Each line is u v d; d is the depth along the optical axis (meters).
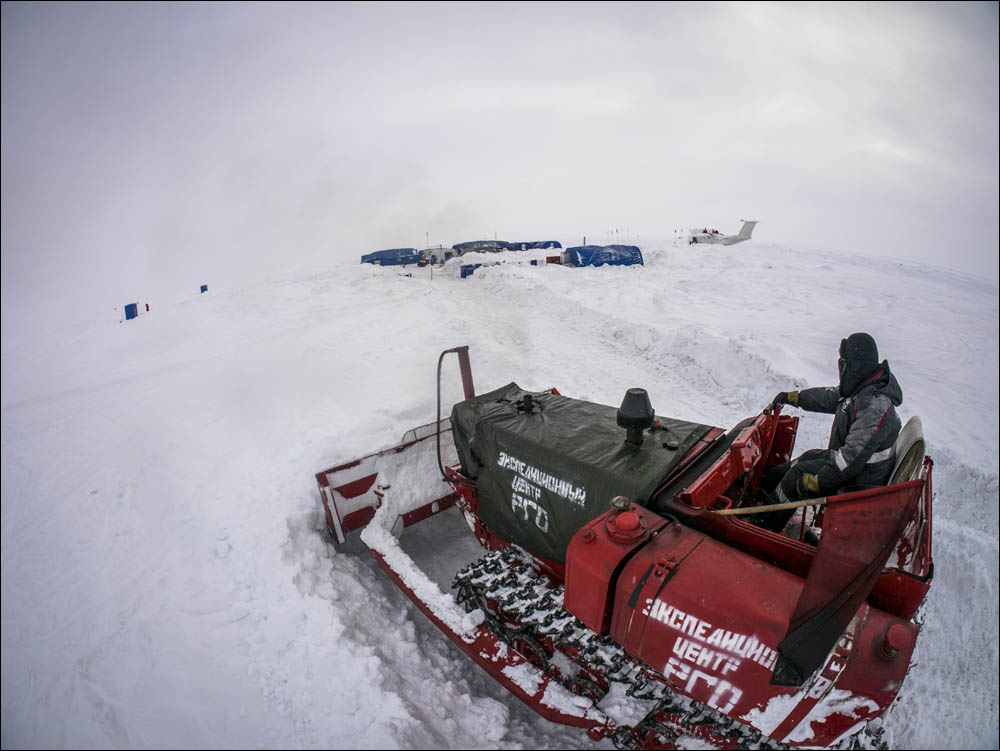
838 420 3.08
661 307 13.13
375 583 4.32
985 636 3.91
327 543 4.65
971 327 11.88
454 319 12.43
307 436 6.44
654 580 2.40
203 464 6.20
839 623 1.94
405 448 4.79
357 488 4.55
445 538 4.94
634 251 23.36
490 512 3.92
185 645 3.73
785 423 3.87
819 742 2.21
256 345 12.27
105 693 3.42
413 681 3.37
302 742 2.99
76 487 6.13
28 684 3.53
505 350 10.05
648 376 8.82
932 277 21.17
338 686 3.26
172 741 3.08
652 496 2.92
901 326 11.84
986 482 5.71
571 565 2.65
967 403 8.05
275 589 4.06
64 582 4.51
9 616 4.17
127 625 3.95
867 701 2.12
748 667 2.17
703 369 8.76
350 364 9.39
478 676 3.57
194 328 15.96
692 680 2.34
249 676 3.46
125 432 7.61
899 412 7.45
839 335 10.97
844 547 1.98
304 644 3.58
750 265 20.39
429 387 8.00
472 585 3.67
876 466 2.84
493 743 3.01
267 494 5.20
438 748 2.91
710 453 3.26
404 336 11.14
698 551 2.52
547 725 3.20
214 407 8.02
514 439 3.64
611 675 2.83
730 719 2.63
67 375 12.38
